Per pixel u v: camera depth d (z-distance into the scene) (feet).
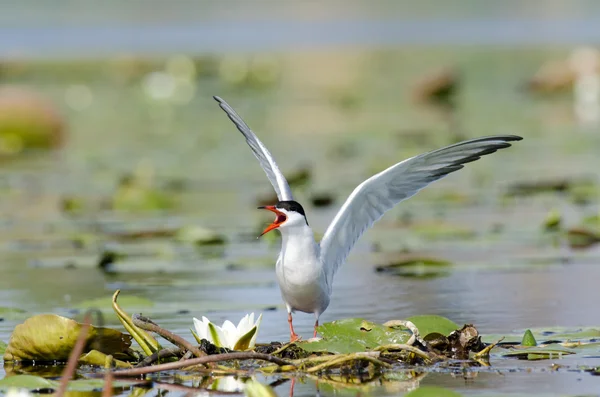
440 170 26.99
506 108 99.09
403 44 149.89
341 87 118.83
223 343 25.93
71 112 104.53
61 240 45.98
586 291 34.60
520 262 39.91
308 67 132.46
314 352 25.91
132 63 125.18
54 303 33.58
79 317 31.14
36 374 25.02
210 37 155.22
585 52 115.14
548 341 27.58
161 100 113.09
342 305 33.19
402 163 26.40
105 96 116.37
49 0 198.29
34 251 43.75
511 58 132.57
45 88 118.73
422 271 38.99
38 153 77.41
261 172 66.49
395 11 203.82
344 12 202.18
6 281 37.47
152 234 45.78
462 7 209.56
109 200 56.70
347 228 27.50
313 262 26.73
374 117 94.07
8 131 78.95
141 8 196.75
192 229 45.09
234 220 50.37
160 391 23.43
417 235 45.93
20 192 59.88
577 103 103.19
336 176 61.52
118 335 26.08
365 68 131.44
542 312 31.60
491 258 40.88
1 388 23.02
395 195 27.30
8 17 176.24
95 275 38.63
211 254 42.70
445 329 27.50
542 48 138.72
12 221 51.19
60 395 20.93
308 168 58.54
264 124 91.09
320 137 80.53
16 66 124.98
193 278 37.76
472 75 124.36
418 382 23.88
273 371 24.93
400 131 81.20
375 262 40.88
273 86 122.42
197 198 57.16
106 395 21.84
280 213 26.73
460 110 97.81
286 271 26.78
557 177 60.34
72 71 125.39
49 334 25.79
